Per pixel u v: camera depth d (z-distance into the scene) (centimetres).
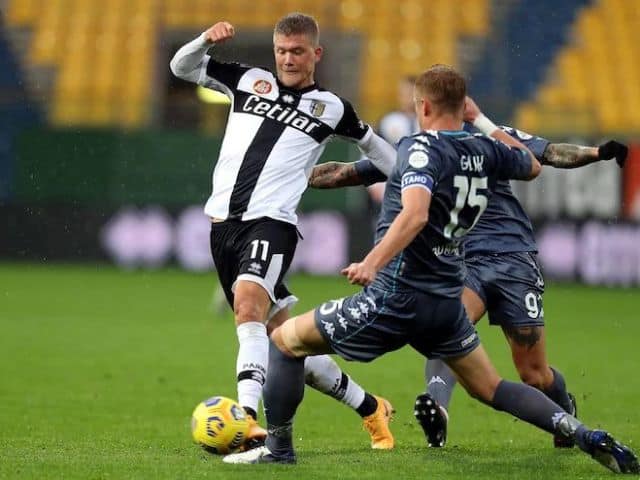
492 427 2780
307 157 2370
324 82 8556
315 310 1988
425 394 2278
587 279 6975
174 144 7425
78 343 4391
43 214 7538
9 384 3381
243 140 2370
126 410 2941
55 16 8856
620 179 6900
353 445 2420
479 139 1958
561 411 1978
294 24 2375
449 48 8575
